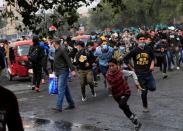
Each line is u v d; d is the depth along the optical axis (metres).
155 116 11.57
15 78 24.66
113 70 10.20
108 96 15.61
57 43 12.94
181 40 24.31
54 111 12.98
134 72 11.71
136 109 12.70
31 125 10.84
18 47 23.34
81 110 13.03
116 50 16.47
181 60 25.05
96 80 18.09
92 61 14.88
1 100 3.71
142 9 76.50
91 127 10.44
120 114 12.14
